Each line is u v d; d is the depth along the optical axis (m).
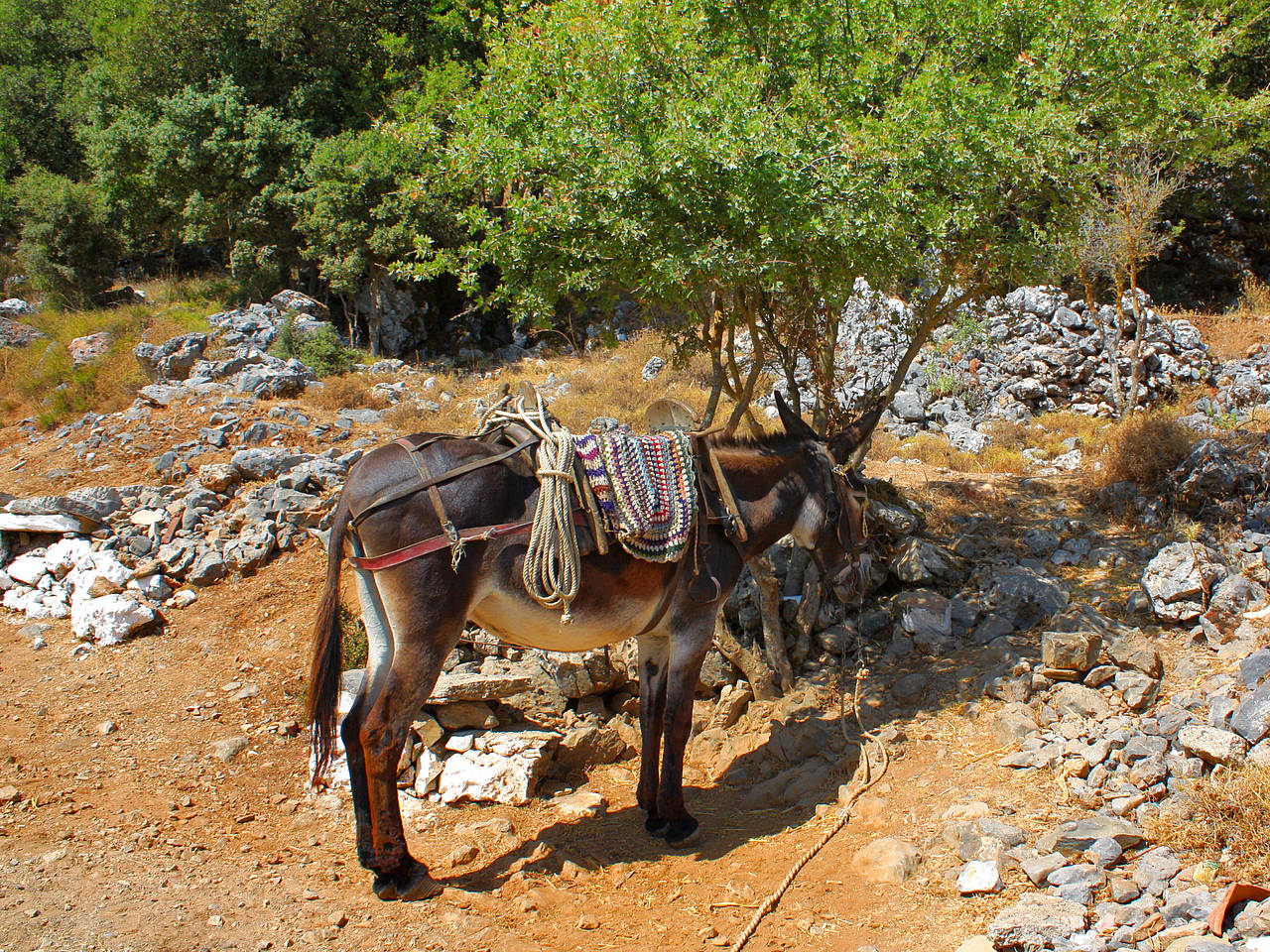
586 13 6.44
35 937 4.01
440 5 23.81
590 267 6.37
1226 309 19.77
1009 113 6.40
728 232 6.00
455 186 6.80
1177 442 8.54
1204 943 3.70
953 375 13.51
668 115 5.81
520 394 5.43
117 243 22.59
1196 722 5.36
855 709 6.65
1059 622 6.82
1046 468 11.27
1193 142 8.39
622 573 5.09
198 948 4.07
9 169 26.92
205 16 23.12
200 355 13.28
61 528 8.25
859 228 5.66
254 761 6.07
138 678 6.87
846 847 5.18
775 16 6.77
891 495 8.95
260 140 20.77
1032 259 6.99
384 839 4.62
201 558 8.14
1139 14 6.91
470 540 4.70
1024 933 4.09
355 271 19.61
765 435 6.03
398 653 4.66
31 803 5.29
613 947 4.32
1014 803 5.20
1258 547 7.02
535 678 6.54
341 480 9.27
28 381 13.50
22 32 30.62
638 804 5.74
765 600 7.04
